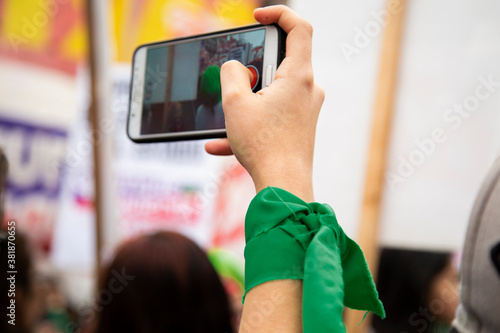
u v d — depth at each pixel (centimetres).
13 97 256
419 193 192
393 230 192
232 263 236
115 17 243
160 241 81
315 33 193
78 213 257
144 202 243
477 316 35
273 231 39
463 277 37
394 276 174
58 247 256
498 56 189
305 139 44
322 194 196
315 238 39
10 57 258
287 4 195
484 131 189
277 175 42
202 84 64
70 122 263
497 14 188
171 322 78
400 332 167
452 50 190
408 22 191
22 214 252
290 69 45
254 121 43
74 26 263
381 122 178
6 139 253
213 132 61
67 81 263
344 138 196
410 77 192
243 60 58
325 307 35
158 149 244
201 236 241
